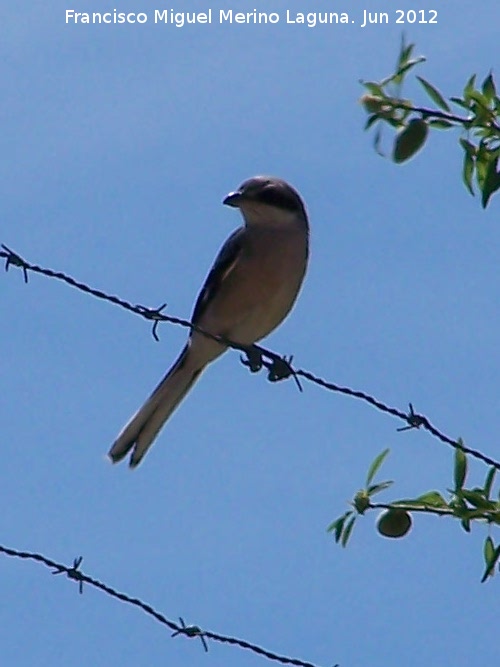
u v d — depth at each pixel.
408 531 7.68
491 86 7.70
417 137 7.69
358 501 7.72
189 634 7.86
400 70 7.78
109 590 7.69
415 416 8.49
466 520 7.56
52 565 7.52
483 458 7.78
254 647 8.05
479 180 7.80
